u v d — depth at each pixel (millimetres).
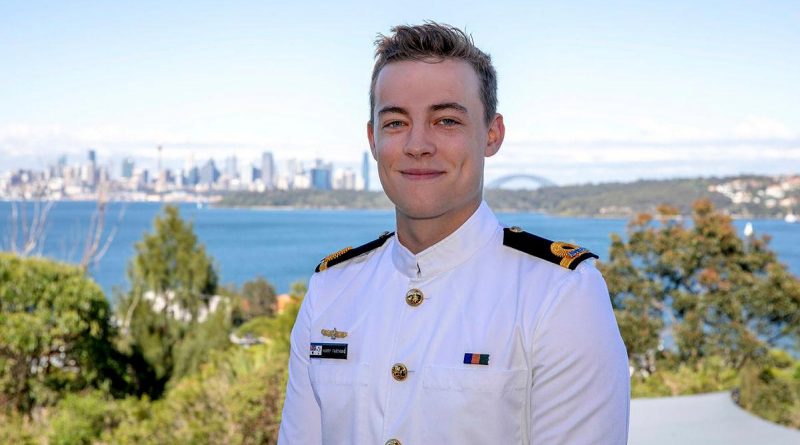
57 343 10383
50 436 7379
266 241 94875
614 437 1231
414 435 1271
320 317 1475
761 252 14570
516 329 1259
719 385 10438
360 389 1342
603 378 1228
